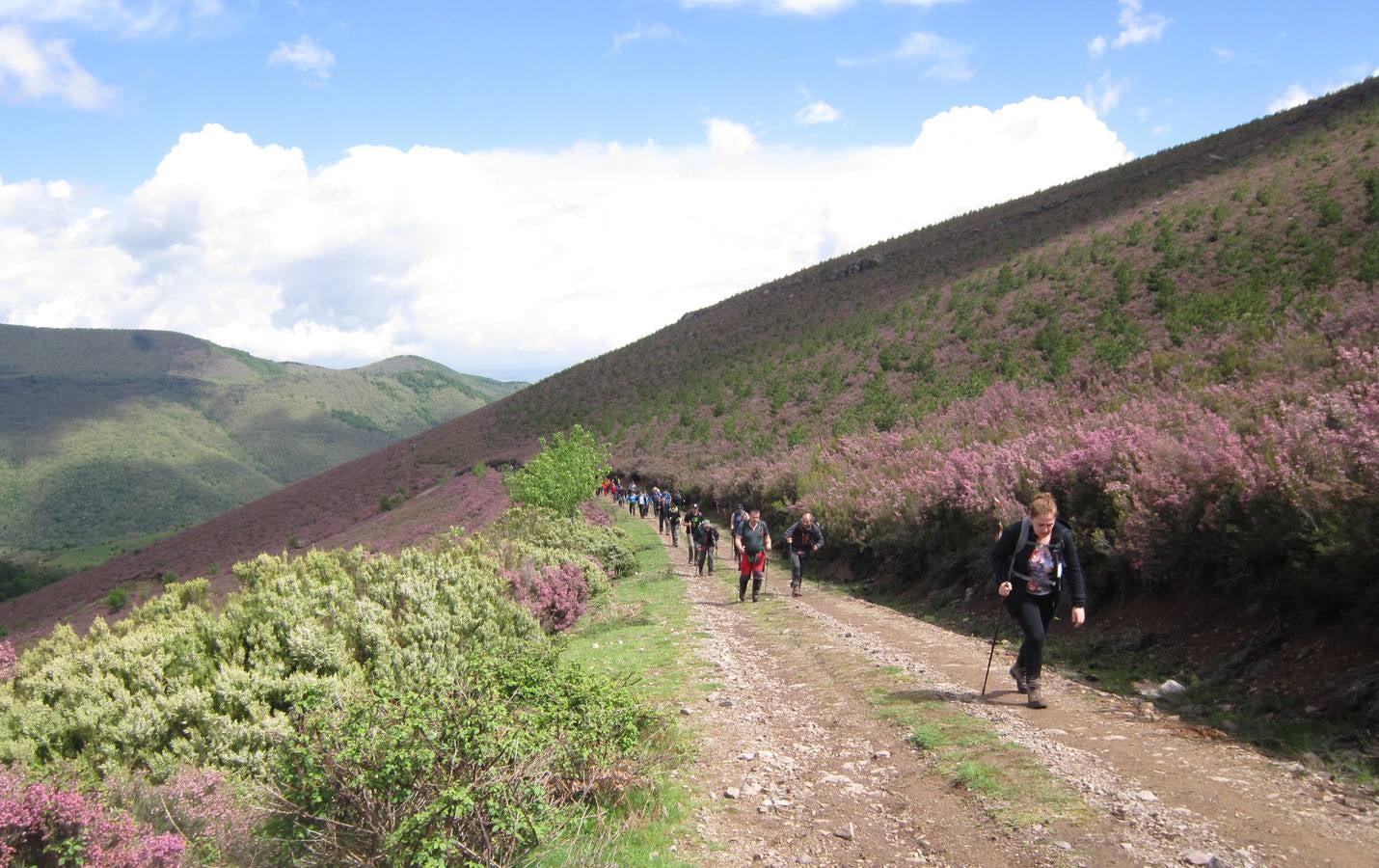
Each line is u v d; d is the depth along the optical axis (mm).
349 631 8641
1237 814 4320
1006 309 61375
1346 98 80562
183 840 3830
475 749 4105
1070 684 7543
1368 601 6164
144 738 6148
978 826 4441
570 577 15305
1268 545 7133
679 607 15211
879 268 100938
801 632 11414
